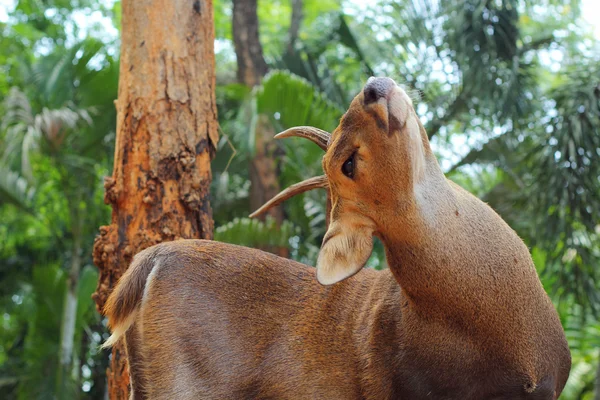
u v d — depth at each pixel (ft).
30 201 56.34
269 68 54.85
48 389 51.19
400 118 13.03
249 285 16.16
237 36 53.88
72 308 51.03
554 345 15.10
